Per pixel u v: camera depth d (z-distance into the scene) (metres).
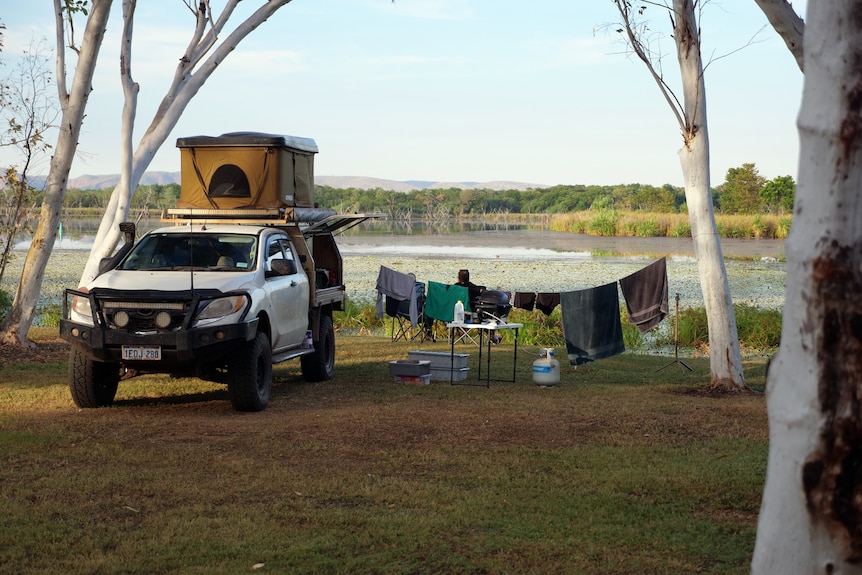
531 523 5.65
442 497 6.19
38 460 7.11
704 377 13.25
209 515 5.75
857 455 2.78
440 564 4.88
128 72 14.02
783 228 68.62
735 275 35.16
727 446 8.08
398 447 7.81
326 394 10.93
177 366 9.29
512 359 14.92
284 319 10.70
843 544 2.78
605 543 5.29
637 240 68.81
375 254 48.00
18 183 15.62
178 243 10.52
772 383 2.97
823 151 2.85
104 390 9.78
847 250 2.81
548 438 8.35
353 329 20.77
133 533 5.31
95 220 111.69
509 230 97.62
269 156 11.46
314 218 12.00
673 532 5.57
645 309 13.28
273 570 4.74
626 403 10.45
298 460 7.29
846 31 2.84
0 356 13.58
